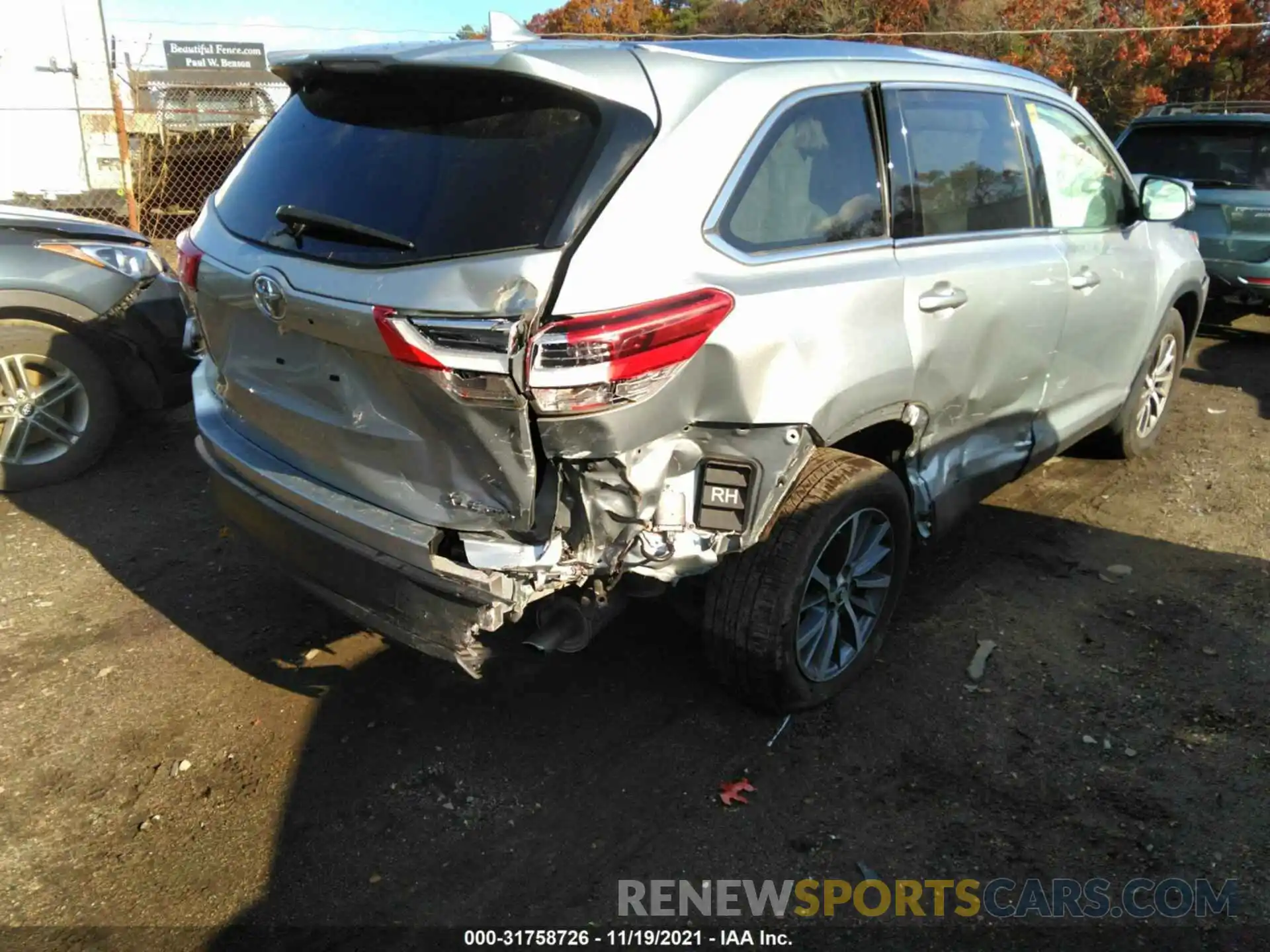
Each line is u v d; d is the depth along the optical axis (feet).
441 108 8.93
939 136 11.49
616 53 8.86
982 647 12.22
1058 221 13.67
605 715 10.89
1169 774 10.03
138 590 13.34
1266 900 8.54
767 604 9.73
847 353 9.53
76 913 8.34
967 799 9.73
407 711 10.95
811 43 10.73
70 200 32.12
